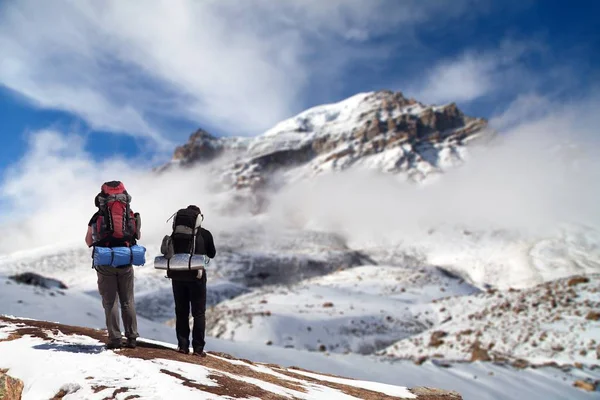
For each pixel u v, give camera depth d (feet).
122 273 20.36
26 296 100.37
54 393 15.01
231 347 84.38
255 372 22.90
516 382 71.67
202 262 21.44
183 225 21.93
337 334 185.98
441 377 73.05
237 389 17.48
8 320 25.30
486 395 65.62
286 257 647.97
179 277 21.85
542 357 86.43
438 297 278.87
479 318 119.14
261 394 17.81
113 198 20.52
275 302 244.63
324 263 654.12
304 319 195.83
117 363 17.65
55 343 20.38
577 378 73.00
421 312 216.54
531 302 116.57
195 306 22.36
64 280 565.12
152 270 476.54
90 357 18.21
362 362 81.35
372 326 197.88
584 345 86.17
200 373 18.44
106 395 14.52
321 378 28.17
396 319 207.41
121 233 20.34
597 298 106.73
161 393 14.82
